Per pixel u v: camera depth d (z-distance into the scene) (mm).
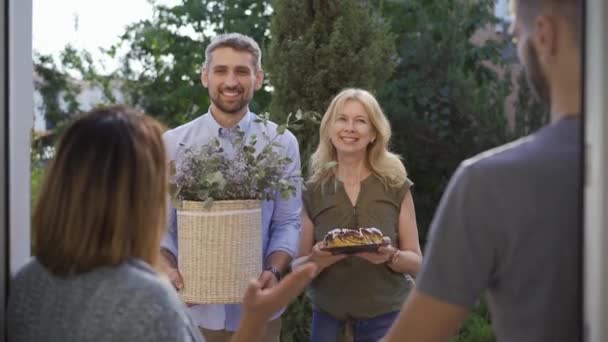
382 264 3051
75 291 1376
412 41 6605
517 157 1377
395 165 3193
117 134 1436
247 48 3049
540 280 1371
